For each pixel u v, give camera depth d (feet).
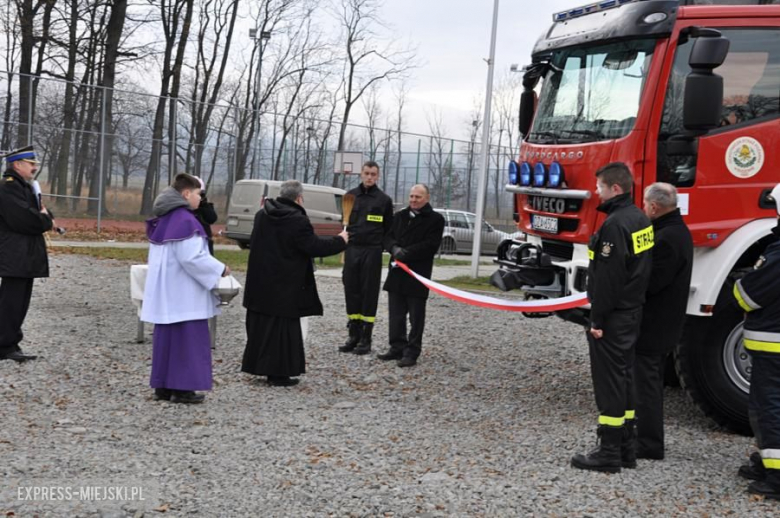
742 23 23.12
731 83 23.07
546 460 19.65
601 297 18.53
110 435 20.12
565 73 26.43
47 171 81.82
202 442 19.93
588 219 24.07
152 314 23.18
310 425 21.85
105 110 84.89
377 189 31.22
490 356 32.58
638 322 18.97
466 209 111.14
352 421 22.49
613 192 19.06
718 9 23.09
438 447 20.39
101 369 26.91
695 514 16.61
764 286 17.76
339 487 17.11
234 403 23.88
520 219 27.58
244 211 79.77
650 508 16.78
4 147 78.95
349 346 31.71
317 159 103.55
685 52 23.00
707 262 22.66
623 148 23.26
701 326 22.81
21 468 17.31
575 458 19.21
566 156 24.93
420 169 111.04
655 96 23.00
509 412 24.31
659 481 18.52
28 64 101.30
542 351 34.01
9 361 27.09
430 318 41.60
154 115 89.10
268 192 79.41
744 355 22.79
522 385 27.99
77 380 25.38
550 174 25.25
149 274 23.54
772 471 17.72
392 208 31.12
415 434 21.52
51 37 101.60
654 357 20.04
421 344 31.19
